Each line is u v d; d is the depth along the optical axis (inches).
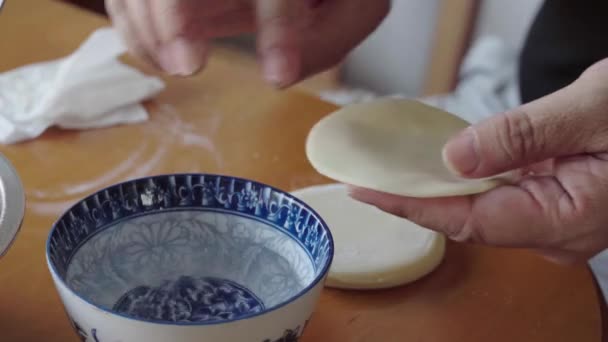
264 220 19.1
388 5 27.9
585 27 42.7
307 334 19.2
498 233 20.5
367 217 24.0
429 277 22.1
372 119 22.6
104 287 17.9
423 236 23.1
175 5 21.6
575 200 19.9
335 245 22.3
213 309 18.1
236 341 14.5
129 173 26.7
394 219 23.9
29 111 29.7
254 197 19.2
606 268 31.3
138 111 30.9
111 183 26.0
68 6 41.3
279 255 18.8
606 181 19.9
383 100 23.7
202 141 29.2
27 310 19.1
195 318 17.7
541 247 21.4
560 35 43.6
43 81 32.0
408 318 20.2
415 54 70.2
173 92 33.0
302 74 24.9
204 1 22.6
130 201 18.8
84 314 14.6
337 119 22.5
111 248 18.5
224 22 24.2
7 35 37.5
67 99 29.5
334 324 19.7
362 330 19.6
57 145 28.2
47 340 18.2
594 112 19.2
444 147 19.9
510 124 19.1
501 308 21.0
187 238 19.5
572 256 21.8
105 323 14.3
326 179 26.9
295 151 28.8
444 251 23.0
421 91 70.1
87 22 39.7
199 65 21.6
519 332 20.1
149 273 18.7
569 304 21.4
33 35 37.8
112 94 30.7
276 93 33.6
